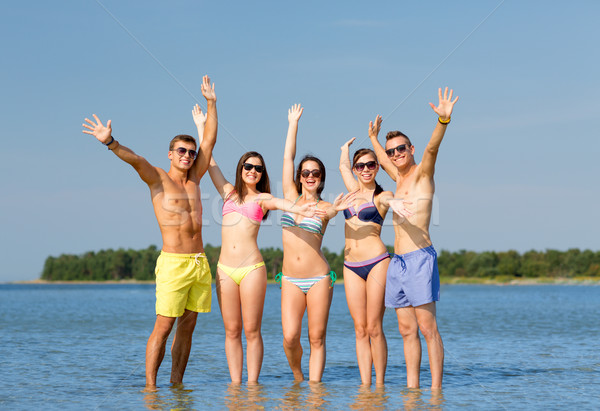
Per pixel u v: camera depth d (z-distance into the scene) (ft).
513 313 88.53
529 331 55.31
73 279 540.52
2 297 189.78
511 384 26.81
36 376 28.96
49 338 47.96
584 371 30.99
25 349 40.09
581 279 387.96
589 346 42.60
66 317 78.84
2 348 40.55
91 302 141.79
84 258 548.72
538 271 396.37
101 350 39.78
